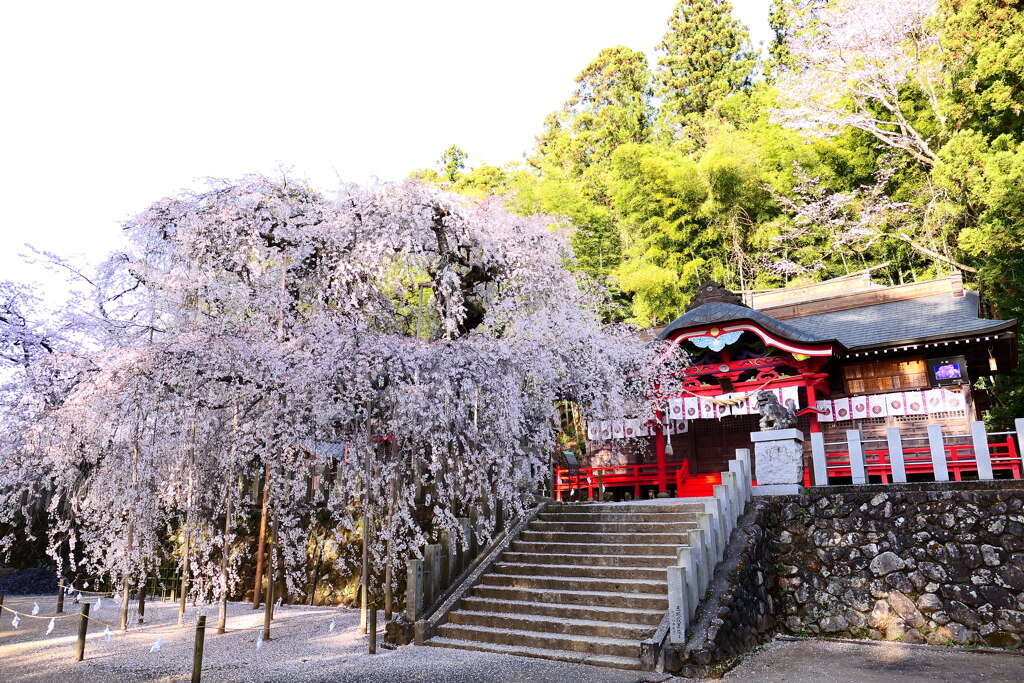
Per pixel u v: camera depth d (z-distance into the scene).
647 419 16.27
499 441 10.73
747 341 16.67
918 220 30.77
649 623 8.22
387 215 10.62
